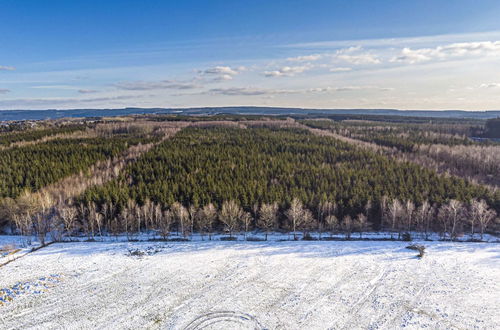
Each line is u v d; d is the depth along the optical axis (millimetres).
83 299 46969
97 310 44406
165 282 51906
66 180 96688
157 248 66500
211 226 76375
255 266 57656
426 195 82938
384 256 61969
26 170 98625
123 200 80312
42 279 52500
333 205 79312
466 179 99312
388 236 74375
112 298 47250
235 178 95188
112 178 98438
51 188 89625
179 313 43688
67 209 74062
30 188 88000
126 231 74438
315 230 77438
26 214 74625
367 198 81062
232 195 83625
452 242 69750
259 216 79250
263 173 100375
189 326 41000
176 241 71125
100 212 77875
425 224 75938
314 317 42844
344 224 75562
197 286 50656
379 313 43812
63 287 50250
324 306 45281
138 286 50625
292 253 63625
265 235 75000
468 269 56188
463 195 81938
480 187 87188
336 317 42875
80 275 54156
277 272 55375
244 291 49156
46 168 100125
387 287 50438
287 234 76000
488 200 80438
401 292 48938
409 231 76062
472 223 71812
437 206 78812
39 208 76750
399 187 85938
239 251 64750
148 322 41906
